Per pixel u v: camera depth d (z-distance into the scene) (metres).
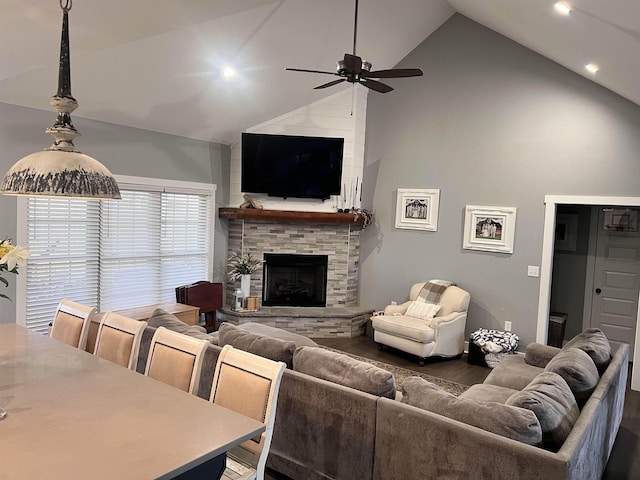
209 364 3.12
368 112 6.75
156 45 4.16
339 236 6.62
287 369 2.96
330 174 6.41
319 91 6.20
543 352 3.99
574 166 5.26
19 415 1.82
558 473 1.93
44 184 1.86
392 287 6.64
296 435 2.83
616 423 3.55
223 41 4.42
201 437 1.70
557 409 2.36
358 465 2.56
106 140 5.05
